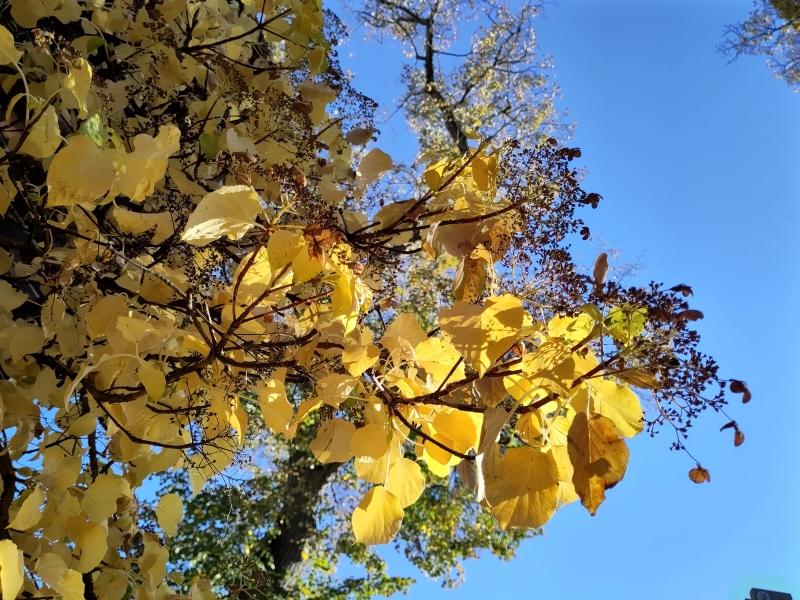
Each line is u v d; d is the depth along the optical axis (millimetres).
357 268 1353
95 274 1646
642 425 1161
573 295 1183
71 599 1268
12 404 1483
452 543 9242
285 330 1592
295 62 2344
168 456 1809
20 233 1995
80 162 1210
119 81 2133
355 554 8922
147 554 1730
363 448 1344
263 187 1805
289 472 8102
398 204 1538
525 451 1175
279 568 7918
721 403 1072
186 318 1685
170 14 2148
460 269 1387
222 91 2143
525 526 1188
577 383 1130
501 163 1385
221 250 1760
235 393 1490
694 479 1111
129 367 1507
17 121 1512
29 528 1317
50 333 1638
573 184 1341
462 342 1133
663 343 1078
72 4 1976
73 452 1637
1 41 1276
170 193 1729
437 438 1379
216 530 6727
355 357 1280
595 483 1093
